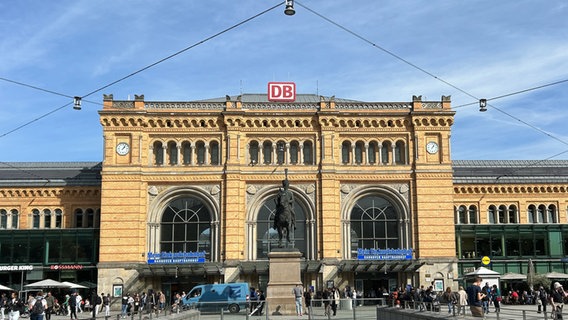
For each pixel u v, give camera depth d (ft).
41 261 239.50
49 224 252.83
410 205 233.76
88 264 239.30
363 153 237.45
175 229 231.30
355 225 234.58
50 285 208.44
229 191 230.07
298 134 237.04
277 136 236.84
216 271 223.30
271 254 160.97
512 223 262.67
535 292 215.10
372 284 230.27
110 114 231.50
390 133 238.27
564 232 253.24
